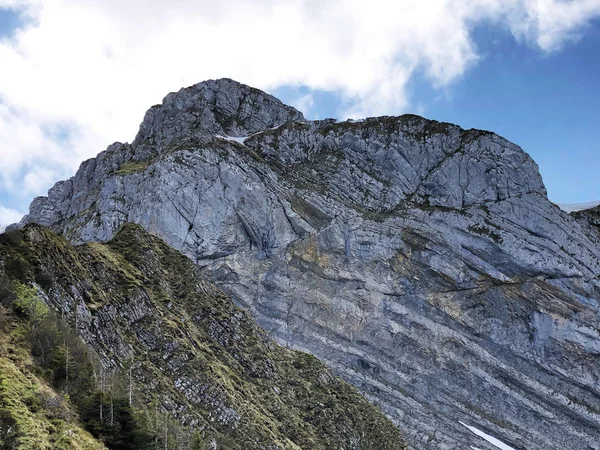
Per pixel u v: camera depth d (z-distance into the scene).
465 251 184.88
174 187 182.38
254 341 127.94
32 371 80.56
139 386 96.69
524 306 181.38
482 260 184.38
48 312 89.38
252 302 178.00
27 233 100.88
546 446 170.88
